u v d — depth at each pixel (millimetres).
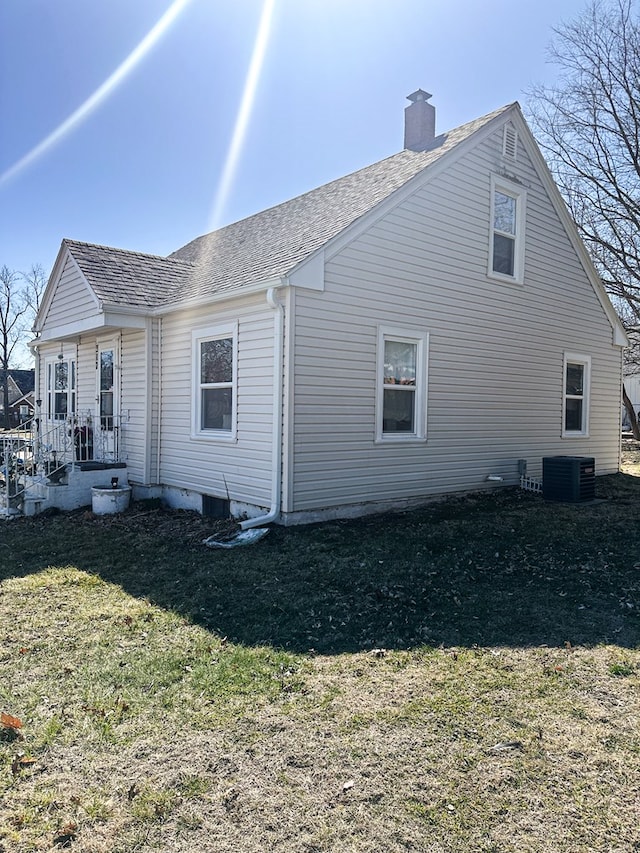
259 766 2641
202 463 8844
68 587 5387
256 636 4168
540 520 7992
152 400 9844
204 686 3410
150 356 9789
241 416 7984
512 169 10328
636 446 22688
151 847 2154
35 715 3084
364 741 2846
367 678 3531
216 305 8461
